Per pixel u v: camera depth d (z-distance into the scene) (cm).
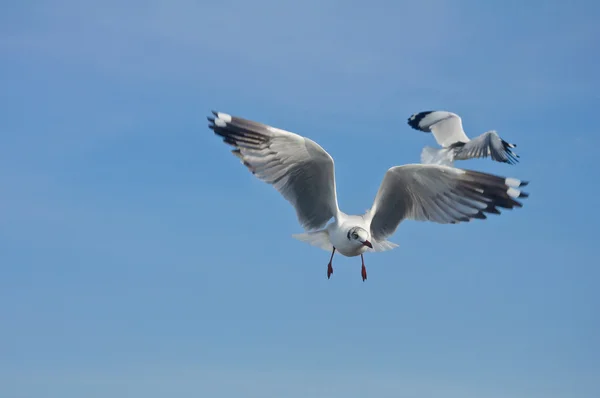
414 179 1052
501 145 1681
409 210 1085
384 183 1066
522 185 980
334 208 1077
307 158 1049
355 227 1059
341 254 1110
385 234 1112
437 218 1062
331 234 1084
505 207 996
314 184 1081
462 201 1035
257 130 1027
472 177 1012
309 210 1098
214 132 1023
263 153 1041
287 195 1073
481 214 1020
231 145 1026
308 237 1126
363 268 1123
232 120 1027
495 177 991
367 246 1073
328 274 1120
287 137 1027
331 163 1042
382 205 1095
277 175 1059
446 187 1041
